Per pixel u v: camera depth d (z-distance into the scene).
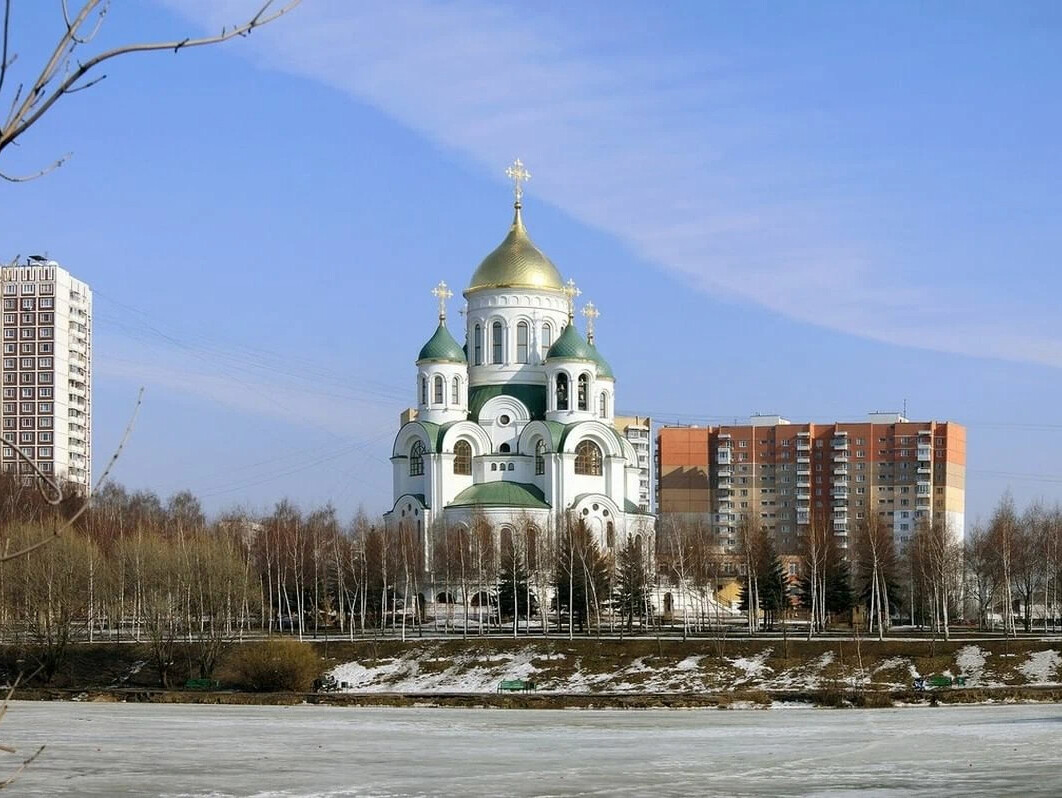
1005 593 176.88
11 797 74.81
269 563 192.62
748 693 135.88
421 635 178.38
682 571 192.50
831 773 83.69
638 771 85.19
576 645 158.75
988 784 78.62
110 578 165.88
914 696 132.25
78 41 11.76
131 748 96.69
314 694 140.50
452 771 85.31
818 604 195.88
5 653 155.50
